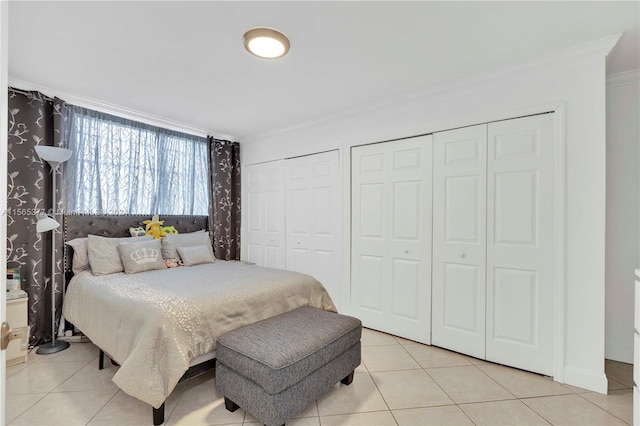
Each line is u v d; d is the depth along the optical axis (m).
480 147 2.50
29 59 2.20
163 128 3.71
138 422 1.70
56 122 2.75
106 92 2.78
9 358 2.30
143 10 1.67
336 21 1.78
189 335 1.78
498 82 2.41
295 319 2.13
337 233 3.43
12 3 1.60
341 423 1.72
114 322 1.95
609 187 2.52
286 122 3.67
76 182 2.98
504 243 2.39
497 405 1.89
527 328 2.29
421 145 2.84
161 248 3.32
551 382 2.14
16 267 2.54
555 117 2.17
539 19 1.77
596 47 2.00
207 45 2.03
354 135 3.29
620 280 2.48
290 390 1.61
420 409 1.85
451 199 2.65
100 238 2.88
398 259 2.97
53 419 1.72
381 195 3.10
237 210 4.49
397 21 1.78
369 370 2.33
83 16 1.72
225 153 4.37
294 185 3.86
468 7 1.67
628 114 2.46
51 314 2.70
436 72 2.41
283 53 2.08
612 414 1.79
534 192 2.27
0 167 0.61
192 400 1.92
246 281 2.45
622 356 2.45
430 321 2.77
